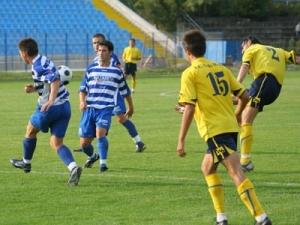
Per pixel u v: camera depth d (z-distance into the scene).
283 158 32.31
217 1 152.12
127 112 32.09
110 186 25.77
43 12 126.56
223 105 19.06
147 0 147.12
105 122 29.02
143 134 41.81
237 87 19.59
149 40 129.38
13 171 29.08
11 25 121.06
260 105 29.12
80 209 22.06
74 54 120.00
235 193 24.25
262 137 39.94
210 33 136.00
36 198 23.73
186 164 30.73
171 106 60.16
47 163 31.05
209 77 19.03
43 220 20.61
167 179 27.08
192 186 25.66
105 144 28.98
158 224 20.05
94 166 30.62
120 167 30.09
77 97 70.06
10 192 24.75
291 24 149.62
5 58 110.44
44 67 25.30
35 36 120.38
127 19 133.25
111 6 134.88
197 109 19.22
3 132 42.81
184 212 21.56
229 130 18.83
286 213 21.33
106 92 29.14
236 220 20.55
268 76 29.17
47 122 26.03
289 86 84.88
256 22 150.25
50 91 25.48
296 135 40.84
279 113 53.72
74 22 127.62
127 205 22.59
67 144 37.78
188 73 18.98
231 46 132.88
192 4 146.25
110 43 29.36
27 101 65.56
